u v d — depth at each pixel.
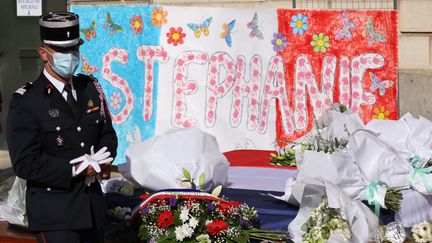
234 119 7.58
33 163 3.59
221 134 7.58
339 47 7.49
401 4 8.09
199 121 7.57
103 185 4.71
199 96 7.56
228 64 7.53
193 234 3.90
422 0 8.02
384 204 3.98
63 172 3.63
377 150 4.15
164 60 7.55
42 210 3.69
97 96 3.91
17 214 4.44
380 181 4.07
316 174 3.98
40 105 3.69
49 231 3.70
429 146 4.45
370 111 7.54
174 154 4.33
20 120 3.63
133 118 7.64
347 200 3.78
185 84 7.55
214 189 4.22
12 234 4.39
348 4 8.14
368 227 3.77
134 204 4.47
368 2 8.10
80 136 3.77
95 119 3.84
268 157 5.98
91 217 3.76
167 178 4.25
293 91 7.55
